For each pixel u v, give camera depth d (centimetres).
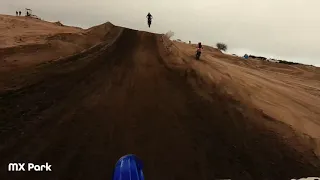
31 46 1323
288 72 3109
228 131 798
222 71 1532
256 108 1020
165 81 1145
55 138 639
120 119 766
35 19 3212
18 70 991
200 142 716
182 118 831
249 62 3369
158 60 1491
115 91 959
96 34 2031
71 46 1501
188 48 2761
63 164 563
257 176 622
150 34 2392
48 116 725
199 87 1127
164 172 582
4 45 1277
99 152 613
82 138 654
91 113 773
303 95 1527
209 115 880
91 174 547
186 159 638
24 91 835
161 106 893
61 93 870
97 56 1366
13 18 2611
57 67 1093
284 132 862
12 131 638
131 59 1425
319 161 729
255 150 725
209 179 584
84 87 950
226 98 1055
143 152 636
